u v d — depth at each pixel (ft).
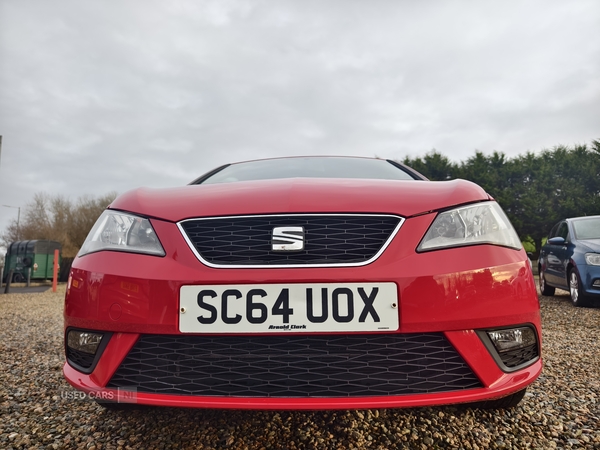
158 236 4.83
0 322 16.11
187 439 5.25
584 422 5.74
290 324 4.37
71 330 4.92
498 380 4.36
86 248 5.12
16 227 106.22
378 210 4.69
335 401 4.14
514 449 5.02
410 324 4.31
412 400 4.14
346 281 4.39
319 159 8.71
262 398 4.22
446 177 70.03
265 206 4.77
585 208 59.98
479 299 4.40
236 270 4.50
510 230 4.98
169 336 4.51
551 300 20.77
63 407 6.41
